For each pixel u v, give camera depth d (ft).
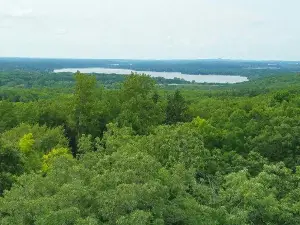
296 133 125.90
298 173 79.15
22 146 136.67
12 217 51.34
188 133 101.04
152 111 171.12
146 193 50.55
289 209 63.21
